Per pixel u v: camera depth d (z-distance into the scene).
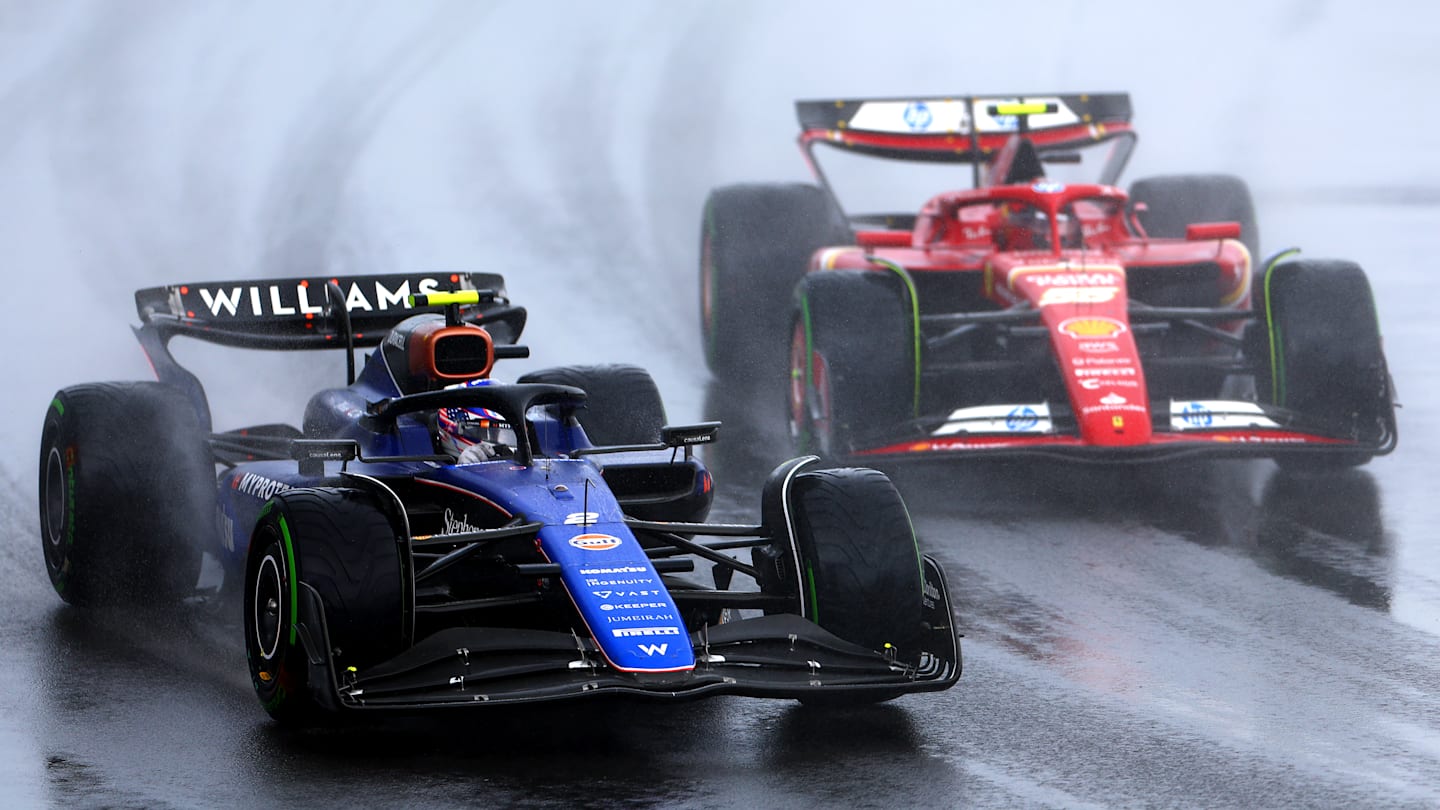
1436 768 21.55
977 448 37.19
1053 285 40.19
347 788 20.88
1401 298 60.19
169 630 28.55
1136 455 36.84
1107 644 27.28
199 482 30.02
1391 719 23.50
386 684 21.39
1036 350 43.22
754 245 50.50
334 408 28.86
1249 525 35.38
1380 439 39.53
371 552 22.20
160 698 24.73
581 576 22.47
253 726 23.42
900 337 38.97
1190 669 25.91
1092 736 22.88
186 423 30.20
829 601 23.48
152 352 32.34
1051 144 54.62
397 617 22.16
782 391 49.62
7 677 25.81
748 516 36.31
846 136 53.31
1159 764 21.73
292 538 22.19
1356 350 39.22
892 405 38.59
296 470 27.98
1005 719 23.64
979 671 25.94
